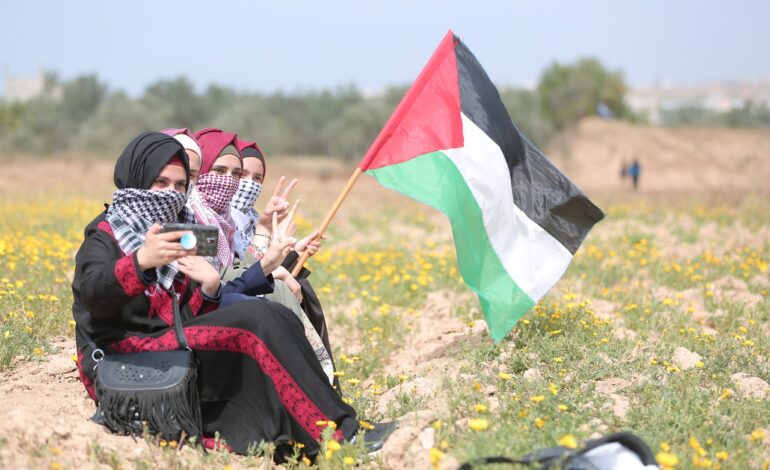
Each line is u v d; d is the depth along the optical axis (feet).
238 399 21.57
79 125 310.04
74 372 26.76
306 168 264.93
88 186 166.81
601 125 321.32
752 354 29.63
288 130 329.31
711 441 21.15
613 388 26.13
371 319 37.45
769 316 38.29
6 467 18.72
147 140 21.74
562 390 25.29
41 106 326.85
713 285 46.11
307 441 21.24
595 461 18.15
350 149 307.17
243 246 27.12
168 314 21.80
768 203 134.92
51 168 227.61
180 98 335.88
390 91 327.06
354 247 68.13
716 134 308.19
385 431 22.15
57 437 20.59
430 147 28.48
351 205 131.13
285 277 25.62
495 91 29.30
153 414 20.53
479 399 23.91
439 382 26.89
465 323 35.42
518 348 29.84
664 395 24.34
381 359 33.27
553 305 34.19
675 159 294.25
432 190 28.35
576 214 28.96
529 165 29.32
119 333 21.61
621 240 67.10
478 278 28.68
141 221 21.49
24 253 43.42
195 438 20.70
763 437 21.53
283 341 21.30
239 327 21.22
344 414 21.59
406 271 48.96
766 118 430.61
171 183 21.75
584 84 366.63
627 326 34.94
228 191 26.13
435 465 18.12
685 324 34.96
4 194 133.08
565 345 29.17
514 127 29.35
